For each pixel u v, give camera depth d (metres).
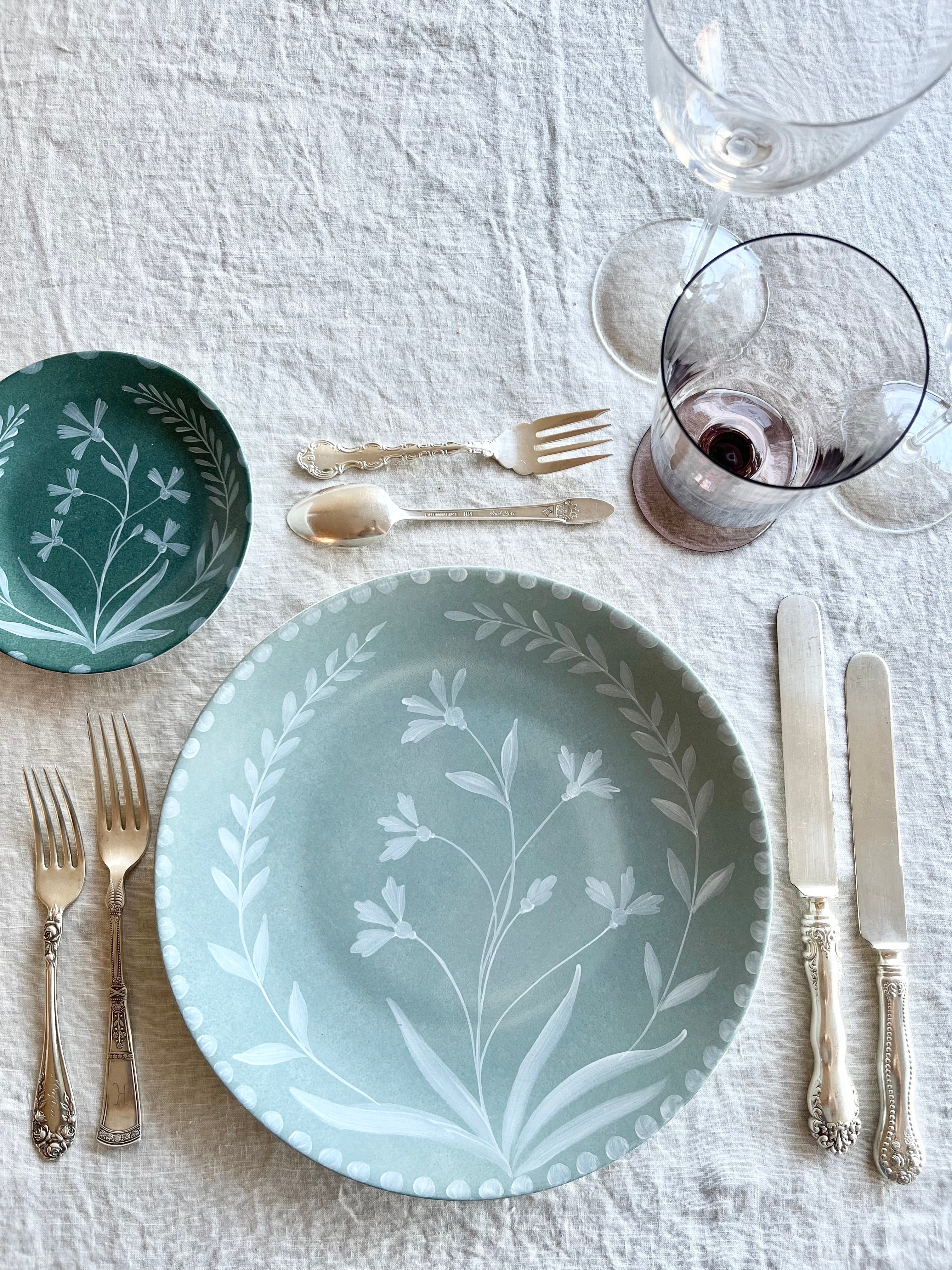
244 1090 0.53
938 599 0.66
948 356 0.70
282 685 0.60
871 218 0.72
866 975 0.61
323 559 0.66
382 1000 0.58
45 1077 0.58
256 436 0.67
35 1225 0.57
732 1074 0.60
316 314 0.69
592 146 0.72
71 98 0.71
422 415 0.68
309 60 0.73
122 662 0.61
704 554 0.67
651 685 0.60
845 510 0.67
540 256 0.71
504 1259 0.58
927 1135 0.60
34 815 0.61
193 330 0.69
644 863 0.60
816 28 0.62
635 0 0.74
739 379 0.67
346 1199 0.58
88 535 0.64
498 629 0.61
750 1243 0.58
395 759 0.61
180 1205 0.58
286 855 0.59
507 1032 0.58
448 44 0.73
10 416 0.64
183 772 0.57
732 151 0.56
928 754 0.65
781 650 0.65
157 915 0.54
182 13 0.73
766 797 0.64
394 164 0.71
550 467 0.67
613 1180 0.59
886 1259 0.58
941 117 0.73
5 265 0.69
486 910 0.60
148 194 0.70
